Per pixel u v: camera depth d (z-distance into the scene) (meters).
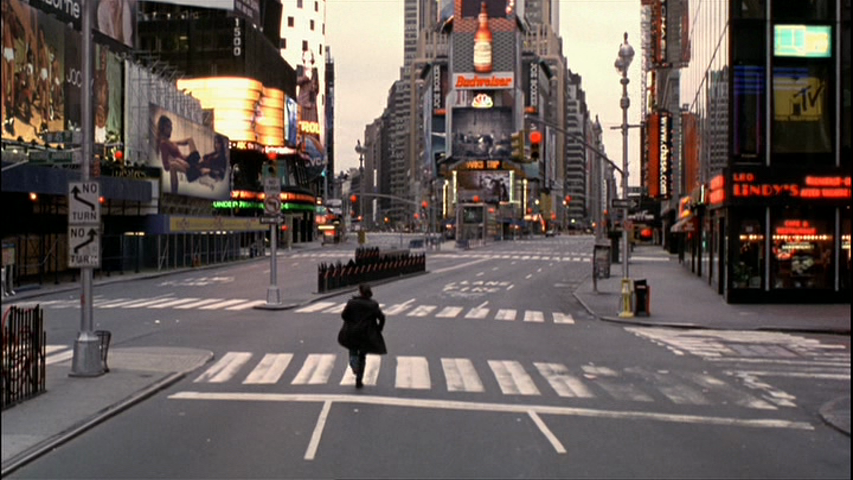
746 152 31.11
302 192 119.06
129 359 16.69
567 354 18.67
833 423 11.36
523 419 11.58
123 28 62.22
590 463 9.27
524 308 30.88
